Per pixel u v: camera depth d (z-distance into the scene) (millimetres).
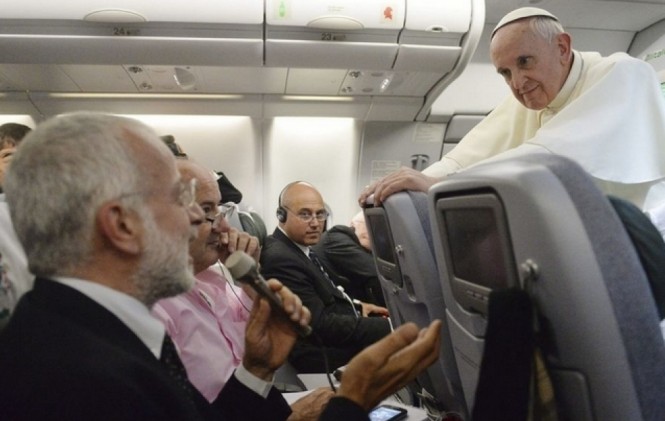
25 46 2531
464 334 930
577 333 581
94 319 685
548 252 576
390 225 1259
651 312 584
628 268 577
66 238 696
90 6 2396
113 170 697
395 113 3613
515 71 1650
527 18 1604
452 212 830
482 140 2053
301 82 3129
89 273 719
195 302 1443
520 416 620
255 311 1044
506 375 622
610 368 576
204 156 3689
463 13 2633
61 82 3006
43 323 649
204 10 2475
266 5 2496
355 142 3801
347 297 2582
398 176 1260
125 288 741
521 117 1938
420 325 1336
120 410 582
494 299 632
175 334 1266
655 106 1510
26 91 3139
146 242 728
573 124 1420
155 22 2496
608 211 587
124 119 758
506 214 642
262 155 3754
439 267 978
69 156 684
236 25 2551
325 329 2236
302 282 2311
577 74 1649
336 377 1739
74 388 581
